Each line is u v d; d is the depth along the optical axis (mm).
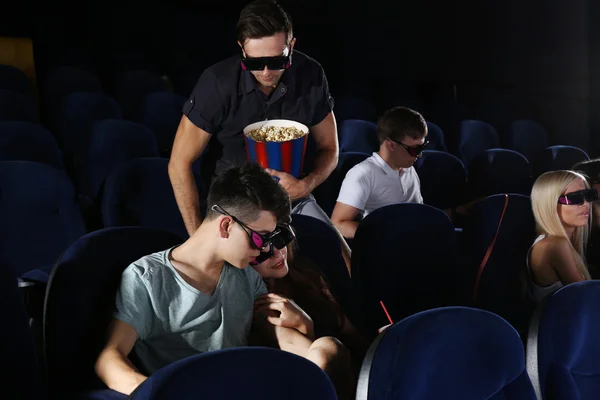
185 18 6344
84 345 1345
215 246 1343
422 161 3285
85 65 5438
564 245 2072
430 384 1098
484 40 6203
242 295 1446
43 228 2334
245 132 1715
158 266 1358
